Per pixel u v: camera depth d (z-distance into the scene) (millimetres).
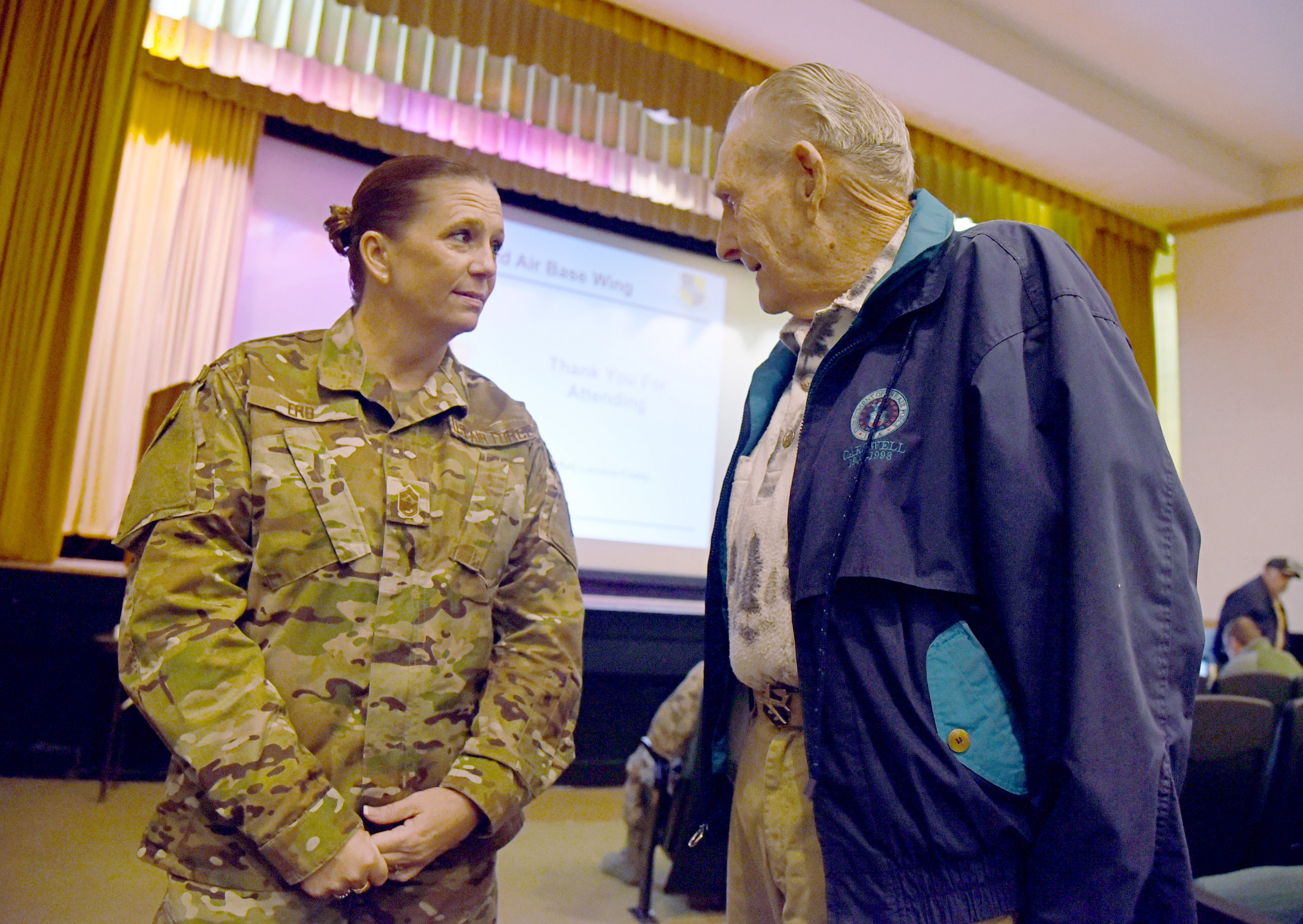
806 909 785
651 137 3961
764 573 843
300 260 4125
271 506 834
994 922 688
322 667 823
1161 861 657
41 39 3176
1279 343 4836
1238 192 4824
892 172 876
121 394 3830
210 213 3988
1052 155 4523
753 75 3904
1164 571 692
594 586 4250
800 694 804
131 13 3271
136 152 3912
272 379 889
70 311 3154
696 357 4699
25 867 2135
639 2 3604
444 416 970
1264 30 3680
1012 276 790
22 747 2893
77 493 3725
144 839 805
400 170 949
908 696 689
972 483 737
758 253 910
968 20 3736
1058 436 721
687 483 4602
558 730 930
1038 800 671
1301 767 1565
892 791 684
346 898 806
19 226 3111
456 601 904
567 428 4305
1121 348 763
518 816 910
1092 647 643
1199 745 1561
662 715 2359
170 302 3920
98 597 2865
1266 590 4457
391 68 3508
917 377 791
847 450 785
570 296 4367
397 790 835
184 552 797
